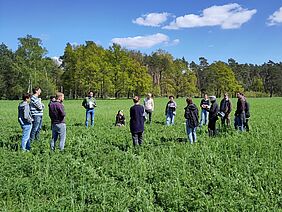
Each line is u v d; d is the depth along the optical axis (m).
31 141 15.17
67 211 7.42
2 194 8.48
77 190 8.73
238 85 120.75
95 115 34.09
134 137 14.42
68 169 10.39
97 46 95.75
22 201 8.15
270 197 8.10
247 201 7.76
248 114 18.97
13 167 10.70
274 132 18.06
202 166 10.64
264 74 167.00
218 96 123.75
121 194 8.36
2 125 23.84
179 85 116.44
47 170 10.17
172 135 17.98
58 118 13.39
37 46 96.94
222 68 118.12
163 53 125.62
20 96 105.31
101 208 7.54
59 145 13.59
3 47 133.12
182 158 11.73
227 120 20.53
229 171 10.17
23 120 13.66
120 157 12.08
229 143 14.37
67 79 92.69
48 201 8.22
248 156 12.05
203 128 20.77
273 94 151.62
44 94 97.31
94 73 88.12
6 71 107.06
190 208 7.65
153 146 14.35
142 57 129.62
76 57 90.19
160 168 10.52
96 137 17.23
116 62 93.81
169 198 7.99
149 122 24.41
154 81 126.81
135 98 14.45
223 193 8.27
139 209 7.59
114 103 65.00
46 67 101.81
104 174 10.23
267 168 10.30
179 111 39.19
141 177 9.80
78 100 82.25
